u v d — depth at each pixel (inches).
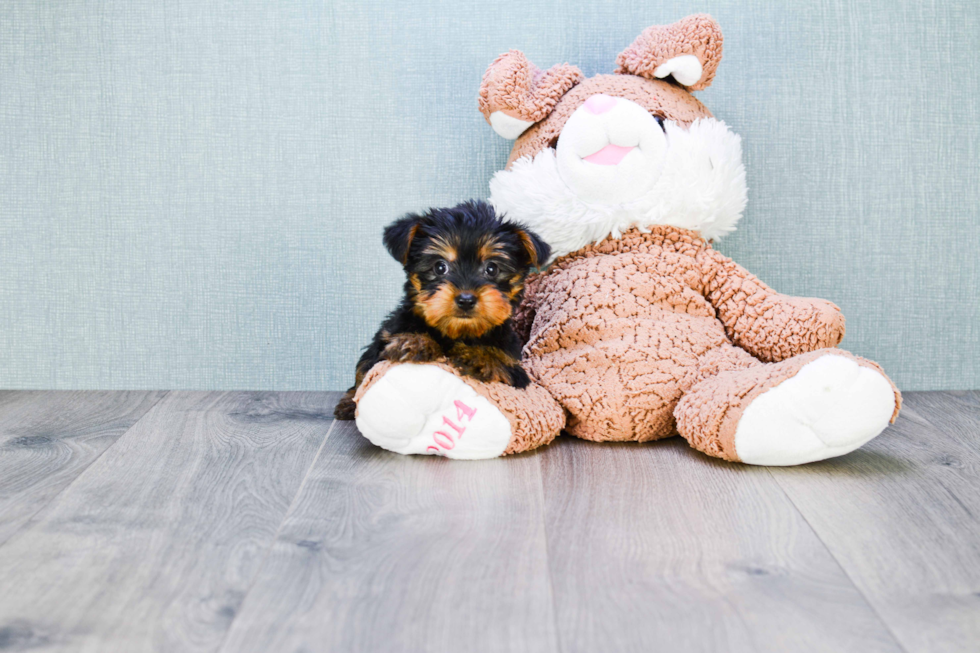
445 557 28.5
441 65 45.9
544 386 39.1
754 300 40.1
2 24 45.4
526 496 32.8
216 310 47.0
